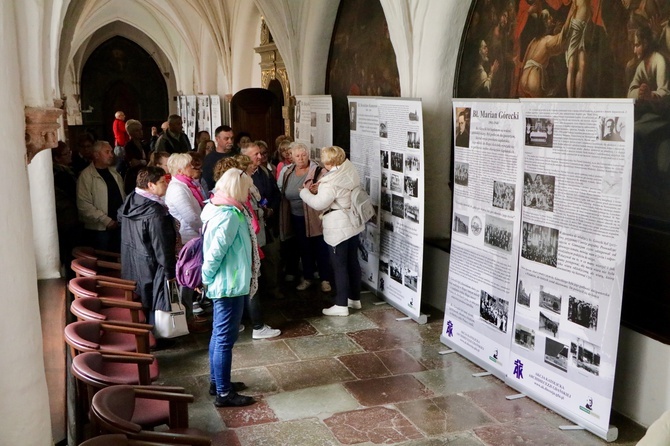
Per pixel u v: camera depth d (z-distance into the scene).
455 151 5.81
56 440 3.62
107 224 7.20
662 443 2.45
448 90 7.16
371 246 7.80
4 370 2.51
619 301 4.18
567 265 4.55
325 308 7.27
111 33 24.72
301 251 7.95
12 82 2.43
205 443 2.91
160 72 26.03
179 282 5.62
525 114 4.80
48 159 6.91
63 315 5.63
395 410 4.88
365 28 9.14
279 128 13.83
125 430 2.81
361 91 9.41
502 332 5.33
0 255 2.45
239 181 4.64
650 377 4.52
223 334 4.82
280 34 11.21
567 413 4.65
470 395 5.13
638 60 4.62
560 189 4.55
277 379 5.45
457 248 5.91
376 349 6.10
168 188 6.21
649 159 4.58
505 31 6.18
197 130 18.88
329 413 4.84
